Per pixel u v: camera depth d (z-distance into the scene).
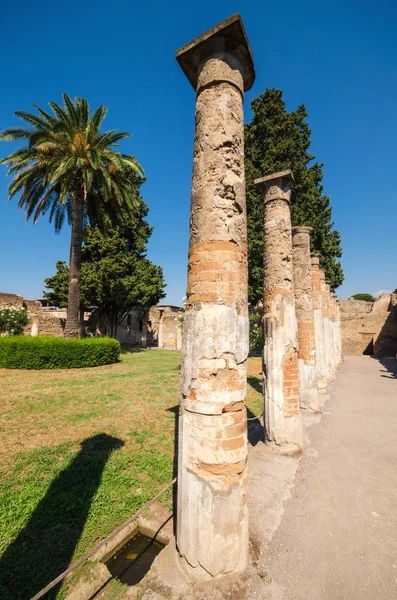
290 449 5.22
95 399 8.20
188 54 3.25
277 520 3.38
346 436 6.24
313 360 8.02
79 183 15.32
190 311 2.85
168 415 6.93
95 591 2.46
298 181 20.09
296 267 8.20
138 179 25.39
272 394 5.39
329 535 3.16
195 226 2.97
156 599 2.35
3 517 3.22
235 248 2.87
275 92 20.67
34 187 15.77
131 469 4.37
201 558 2.49
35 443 5.23
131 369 13.73
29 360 12.84
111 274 22.69
